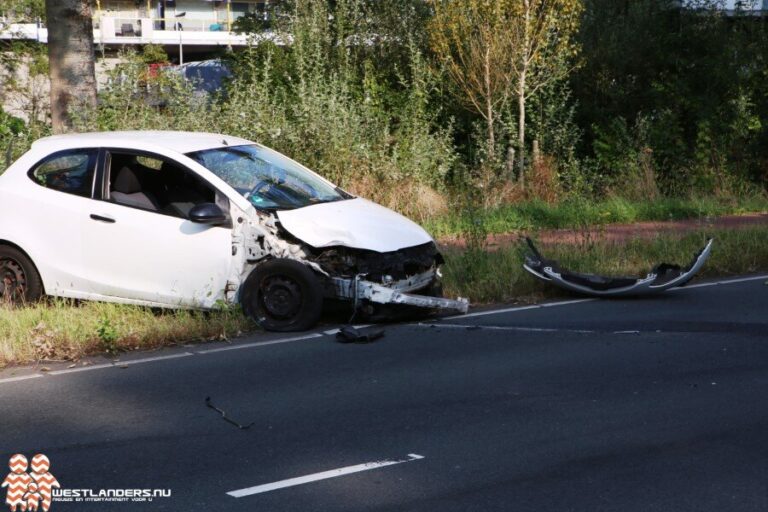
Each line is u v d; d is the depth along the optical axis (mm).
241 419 6734
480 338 9016
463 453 5945
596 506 5098
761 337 8875
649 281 10602
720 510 5020
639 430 6309
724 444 6012
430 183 17578
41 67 24328
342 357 8398
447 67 20531
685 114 22125
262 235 9336
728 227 15336
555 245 13375
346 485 5473
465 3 19859
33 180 10258
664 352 8367
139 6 58938
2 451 6172
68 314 9531
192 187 9797
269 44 23312
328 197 10227
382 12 23672
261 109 17500
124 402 7223
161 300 9695
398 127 20562
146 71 18797
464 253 11930
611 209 17453
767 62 22188
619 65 22344
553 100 20766
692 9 22594
